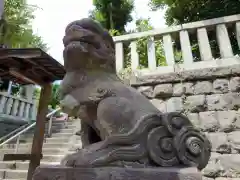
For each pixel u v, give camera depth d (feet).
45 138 17.46
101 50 5.95
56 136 18.29
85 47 5.74
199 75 11.48
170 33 12.93
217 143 10.10
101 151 4.54
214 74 11.28
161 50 16.29
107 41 6.31
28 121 27.14
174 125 4.96
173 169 4.18
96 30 6.03
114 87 5.50
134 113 5.01
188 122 5.20
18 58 8.93
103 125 5.08
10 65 9.18
